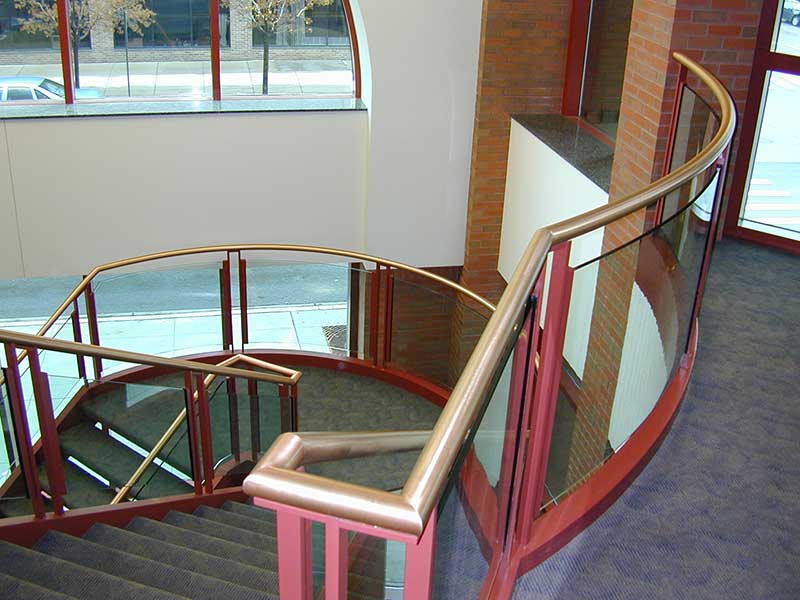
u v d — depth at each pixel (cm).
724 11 500
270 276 745
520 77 808
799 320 411
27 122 782
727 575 246
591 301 243
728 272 468
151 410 475
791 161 517
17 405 375
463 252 904
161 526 431
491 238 880
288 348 770
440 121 841
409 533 109
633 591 238
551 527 251
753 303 429
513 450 218
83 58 812
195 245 863
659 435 300
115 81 827
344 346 767
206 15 818
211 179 840
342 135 848
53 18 793
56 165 805
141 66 825
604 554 251
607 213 222
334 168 859
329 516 112
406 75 816
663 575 244
